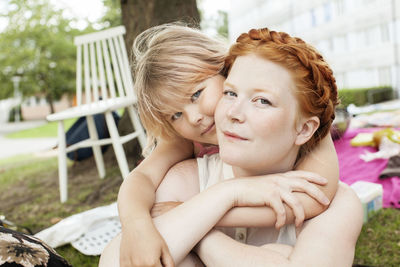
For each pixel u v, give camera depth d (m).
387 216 1.86
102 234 1.88
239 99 0.65
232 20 18.34
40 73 15.52
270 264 0.62
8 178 3.90
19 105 22.83
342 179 2.40
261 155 0.65
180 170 0.91
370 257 1.47
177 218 0.68
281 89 0.64
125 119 3.44
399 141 2.56
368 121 3.52
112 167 3.44
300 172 0.72
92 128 3.02
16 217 2.53
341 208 0.71
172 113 0.89
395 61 10.29
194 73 0.85
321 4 12.54
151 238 0.64
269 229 0.77
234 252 0.65
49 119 2.62
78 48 2.71
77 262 1.68
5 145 9.65
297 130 0.69
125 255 0.64
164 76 0.86
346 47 11.86
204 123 0.88
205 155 0.93
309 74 0.67
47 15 14.66
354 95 8.57
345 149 2.82
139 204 0.75
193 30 0.99
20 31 14.39
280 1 14.53
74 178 3.34
